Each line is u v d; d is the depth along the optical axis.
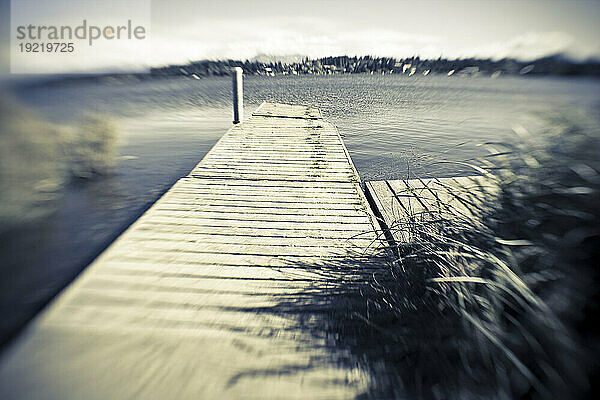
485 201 1.67
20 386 1.36
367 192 3.92
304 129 7.12
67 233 4.25
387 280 2.01
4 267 3.37
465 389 1.25
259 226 2.91
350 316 1.77
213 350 1.56
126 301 1.91
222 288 2.04
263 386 1.37
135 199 5.52
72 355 1.52
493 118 15.41
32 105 5.81
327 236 2.74
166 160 8.18
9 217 4.14
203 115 17.19
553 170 1.46
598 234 1.22
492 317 1.30
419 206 3.13
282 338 1.63
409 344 1.48
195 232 2.79
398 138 11.98
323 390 1.35
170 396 1.33
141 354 1.53
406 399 1.29
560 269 1.26
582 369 1.06
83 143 6.33
